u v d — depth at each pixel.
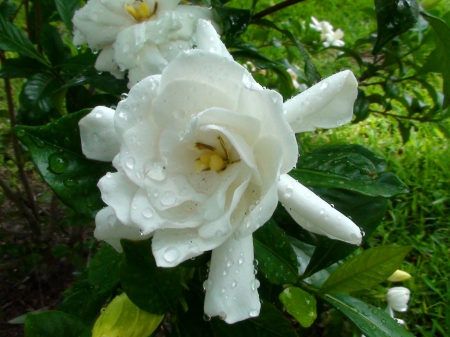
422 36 0.37
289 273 0.18
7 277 0.40
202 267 0.18
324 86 0.15
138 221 0.13
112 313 0.15
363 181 0.17
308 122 0.16
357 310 0.18
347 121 0.16
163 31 0.22
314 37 0.45
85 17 0.22
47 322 0.18
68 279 0.40
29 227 0.42
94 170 0.17
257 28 0.45
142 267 0.15
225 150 0.14
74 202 0.17
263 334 0.17
